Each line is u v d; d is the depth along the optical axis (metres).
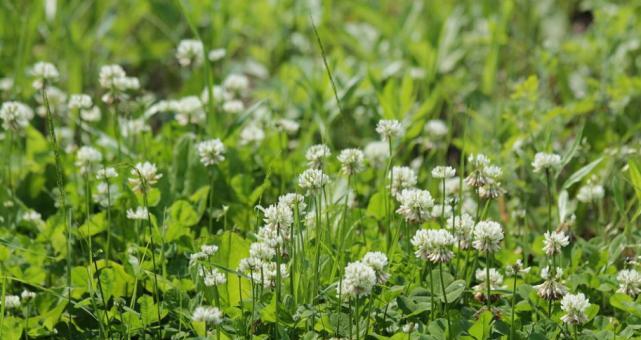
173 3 10.19
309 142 7.50
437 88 7.71
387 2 11.38
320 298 4.82
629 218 6.45
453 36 9.89
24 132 7.05
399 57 9.67
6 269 5.48
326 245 5.16
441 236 4.35
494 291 4.67
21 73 7.92
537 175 6.19
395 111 7.50
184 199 6.15
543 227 6.49
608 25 9.06
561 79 8.38
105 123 8.12
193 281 5.06
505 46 9.85
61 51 9.43
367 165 6.68
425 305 4.66
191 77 8.20
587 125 7.32
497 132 7.31
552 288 4.51
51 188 6.68
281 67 9.76
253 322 4.54
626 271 4.84
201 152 5.50
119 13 10.66
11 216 6.14
